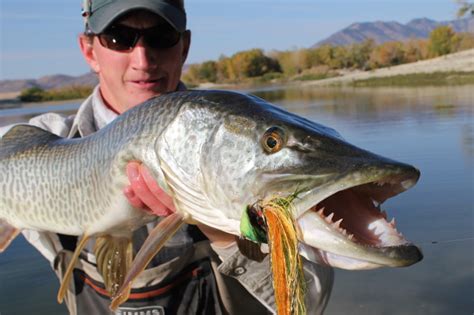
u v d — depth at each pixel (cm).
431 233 154
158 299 87
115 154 75
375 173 57
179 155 69
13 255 155
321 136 64
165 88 101
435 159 235
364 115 404
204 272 89
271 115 66
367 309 120
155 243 68
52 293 132
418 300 120
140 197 73
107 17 94
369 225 57
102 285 89
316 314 88
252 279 83
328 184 59
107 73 99
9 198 92
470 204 172
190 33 112
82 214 83
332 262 58
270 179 63
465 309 117
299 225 59
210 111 69
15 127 95
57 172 85
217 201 67
